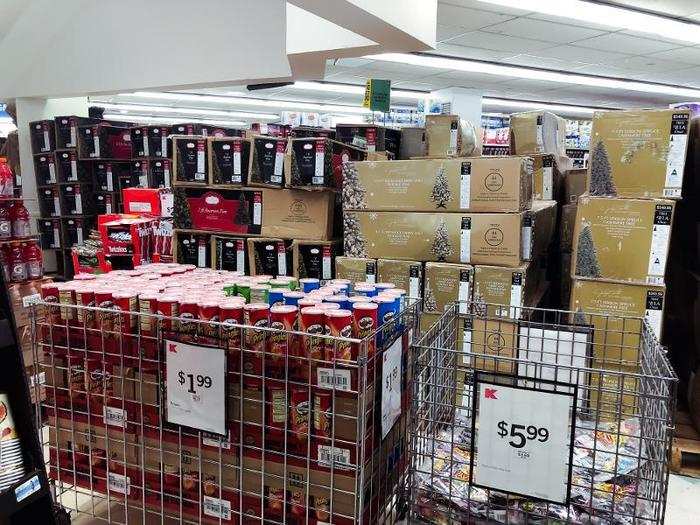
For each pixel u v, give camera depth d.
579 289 2.61
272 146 3.08
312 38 4.07
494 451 1.31
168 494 1.70
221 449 1.60
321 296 1.69
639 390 1.76
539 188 3.57
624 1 5.92
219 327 1.56
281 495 1.56
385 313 1.61
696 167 2.80
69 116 5.91
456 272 2.57
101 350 1.72
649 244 2.49
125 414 1.71
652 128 2.50
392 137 4.27
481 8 6.18
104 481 1.79
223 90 11.63
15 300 3.20
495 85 10.81
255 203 3.19
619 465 1.49
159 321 1.62
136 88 5.43
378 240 2.74
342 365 1.45
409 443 1.50
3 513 1.27
